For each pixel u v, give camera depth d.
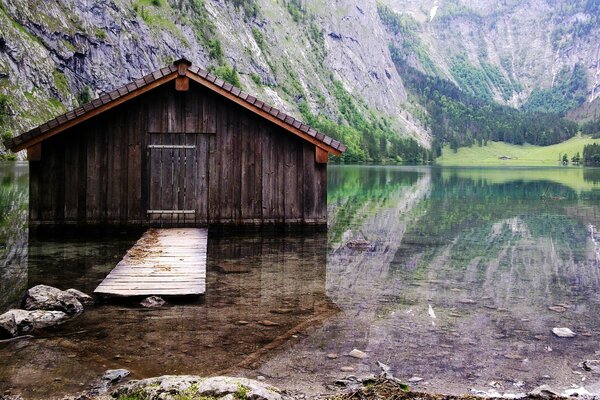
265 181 19.12
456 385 6.95
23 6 137.88
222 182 18.91
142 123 18.47
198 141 18.75
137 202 18.52
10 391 6.55
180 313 9.97
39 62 132.25
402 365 7.59
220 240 18.28
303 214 19.33
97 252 15.92
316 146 19.12
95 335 8.68
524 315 10.32
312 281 12.98
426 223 25.19
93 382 6.84
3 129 108.31
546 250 18.38
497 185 57.19
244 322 9.48
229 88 18.19
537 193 45.41
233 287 12.18
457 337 8.88
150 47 170.75
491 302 11.33
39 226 18.05
